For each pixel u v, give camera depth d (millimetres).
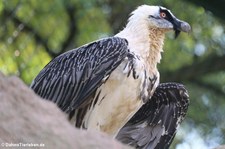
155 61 13523
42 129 8234
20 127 8188
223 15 11984
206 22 25344
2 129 8133
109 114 13047
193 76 23953
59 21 24516
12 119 8219
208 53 25656
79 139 8289
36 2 24156
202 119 26234
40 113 8406
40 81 13516
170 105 14172
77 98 13070
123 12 24625
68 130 8344
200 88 26234
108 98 13008
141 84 13156
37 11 24266
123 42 13305
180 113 14164
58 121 8398
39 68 22938
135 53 13250
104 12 24812
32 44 23812
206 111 26359
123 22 24531
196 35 25594
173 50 25375
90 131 8461
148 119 14078
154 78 13414
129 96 13062
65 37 24594
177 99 14164
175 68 24969
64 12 24547
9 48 23172
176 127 14133
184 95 14141
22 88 8508
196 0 12273
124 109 13117
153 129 14070
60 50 24375
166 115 14141
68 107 13078
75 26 24703
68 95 13172
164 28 13711
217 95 26641
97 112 13008
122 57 13086
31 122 8250
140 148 14000
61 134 8258
